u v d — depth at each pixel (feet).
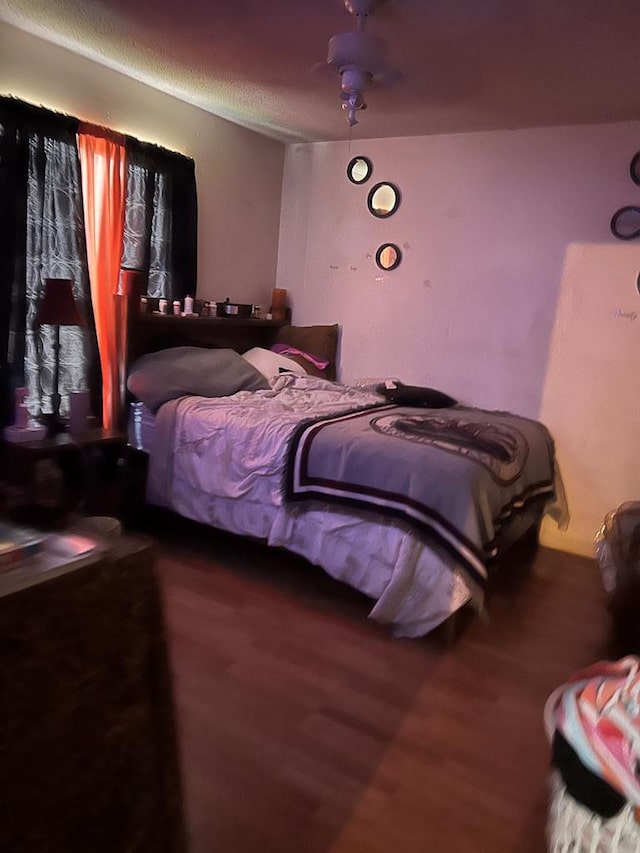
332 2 7.46
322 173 14.25
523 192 12.09
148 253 11.54
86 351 10.55
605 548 9.18
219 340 13.34
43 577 3.08
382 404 12.03
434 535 8.18
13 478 9.05
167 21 8.47
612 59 8.44
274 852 5.07
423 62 8.94
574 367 11.97
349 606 9.21
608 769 3.40
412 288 13.44
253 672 7.47
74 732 3.26
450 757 6.32
